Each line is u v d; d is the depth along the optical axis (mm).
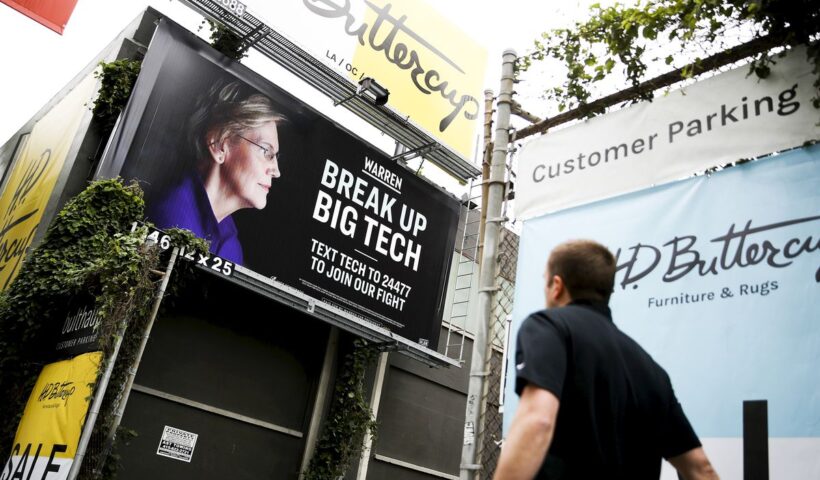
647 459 1711
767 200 3137
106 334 6094
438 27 12148
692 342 3139
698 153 3496
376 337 10383
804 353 2773
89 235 7625
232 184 9047
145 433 8273
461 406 12023
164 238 7332
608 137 3955
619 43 3928
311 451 9695
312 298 9398
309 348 10297
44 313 7367
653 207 3576
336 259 10117
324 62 10172
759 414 2816
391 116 10977
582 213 3902
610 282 1854
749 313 2998
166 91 8672
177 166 8547
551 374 1479
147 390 8352
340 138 10641
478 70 12672
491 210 4461
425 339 11109
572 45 4262
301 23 9961
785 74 3256
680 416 1801
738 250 3145
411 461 10883
